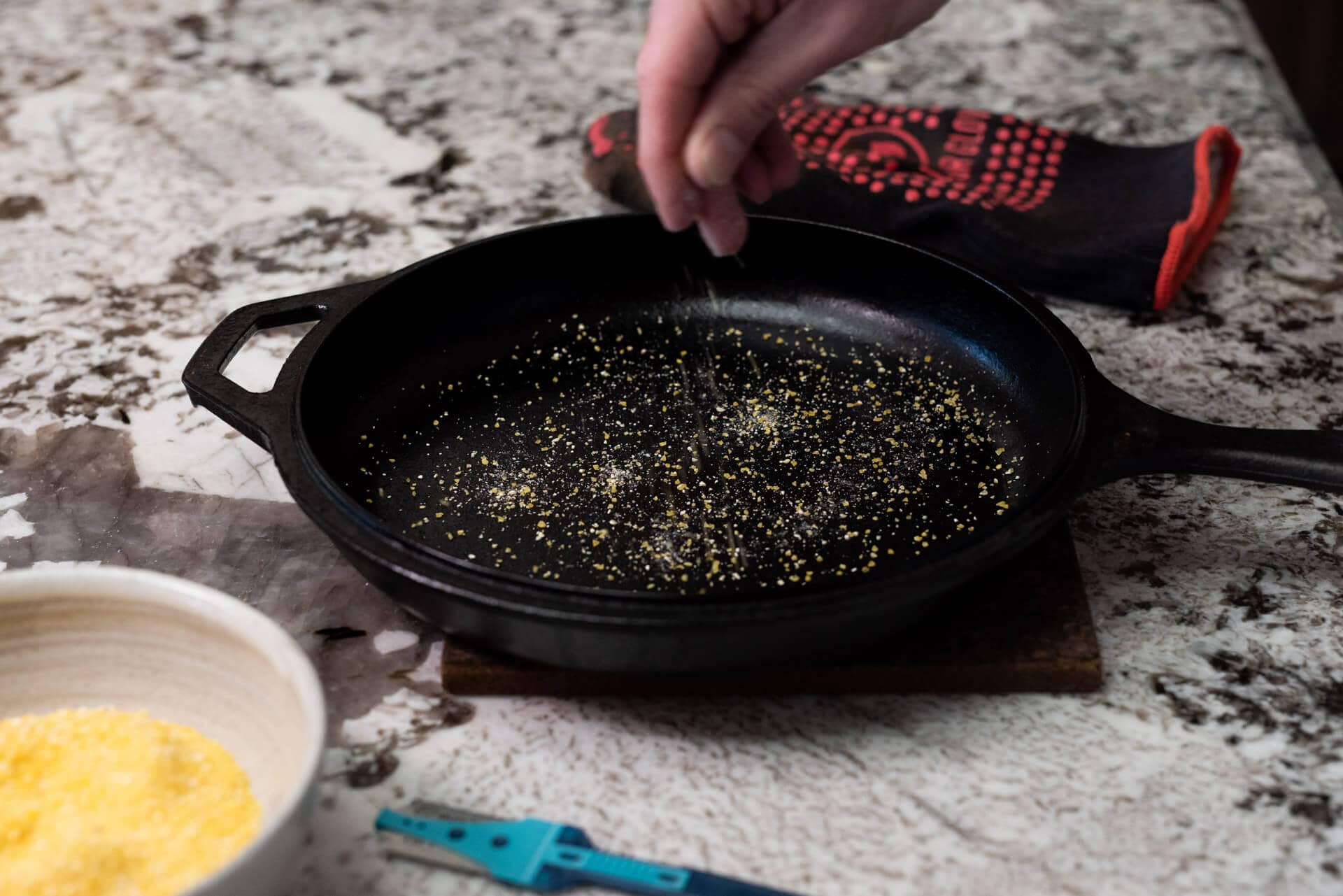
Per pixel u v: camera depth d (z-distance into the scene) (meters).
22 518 0.72
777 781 0.61
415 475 0.70
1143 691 0.64
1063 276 0.82
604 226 0.78
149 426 0.77
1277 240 0.88
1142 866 0.58
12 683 0.61
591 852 0.58
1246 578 0.68
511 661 0.64
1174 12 1.16
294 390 0.67
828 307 0.79
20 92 1.06
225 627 0.59
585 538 0.67
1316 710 0.63
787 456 0.71
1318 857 0.59
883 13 0.66
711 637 0.58
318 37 1.15
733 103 0.66
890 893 0.58
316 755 0.55
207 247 0.89
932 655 0.63
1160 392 0.77
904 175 0.86
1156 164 0.86
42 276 0.87
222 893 0.52
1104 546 0.69
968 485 0.69
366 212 0.92
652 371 0.77
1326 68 1.74
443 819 0.60
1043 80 1.04
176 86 1.07
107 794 0.58
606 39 1.14
